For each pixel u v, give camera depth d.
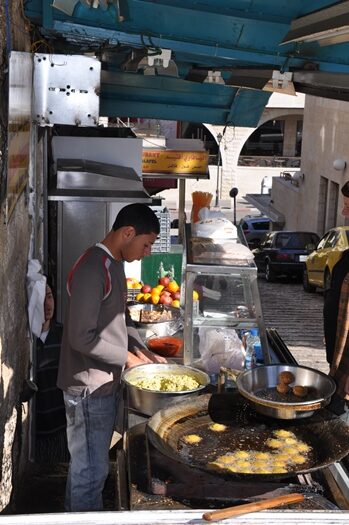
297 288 18.97
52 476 4.64
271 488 2.74
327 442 2.94
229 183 41.12
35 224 4.84
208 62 5.03
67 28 3.81
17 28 3.43
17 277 3.78
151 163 10.74
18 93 3.25
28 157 4.02
